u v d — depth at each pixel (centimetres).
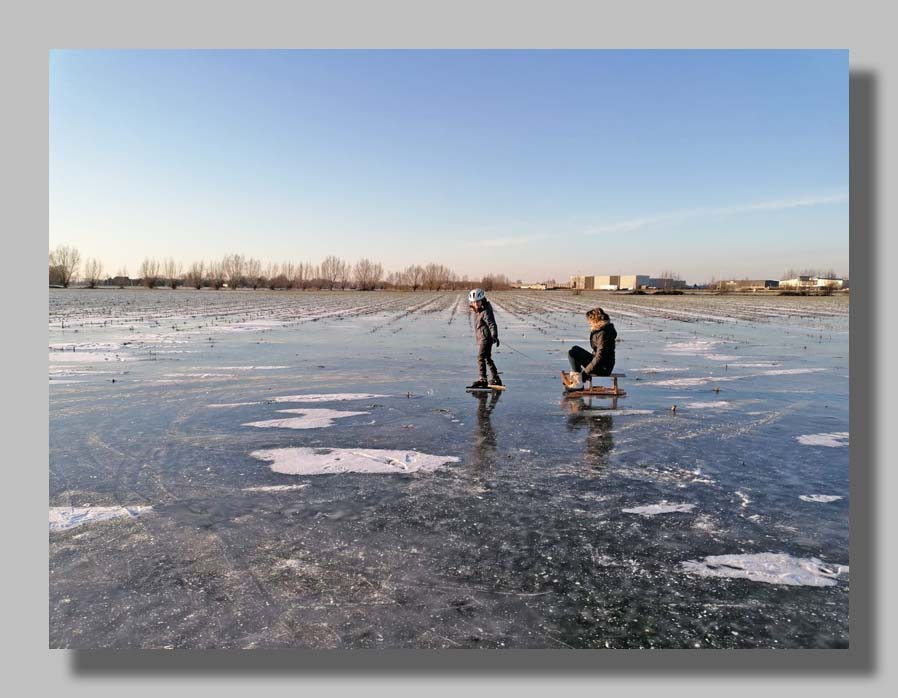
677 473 596
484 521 470
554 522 470
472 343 1894
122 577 378
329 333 2209
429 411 883
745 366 1391
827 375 1255
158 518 471
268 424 794
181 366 1329
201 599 353
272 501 511
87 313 3366
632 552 418
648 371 1314
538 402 958
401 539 436
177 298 6194
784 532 454
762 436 745
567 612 344
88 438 715
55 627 325
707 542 436
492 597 358
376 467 609
